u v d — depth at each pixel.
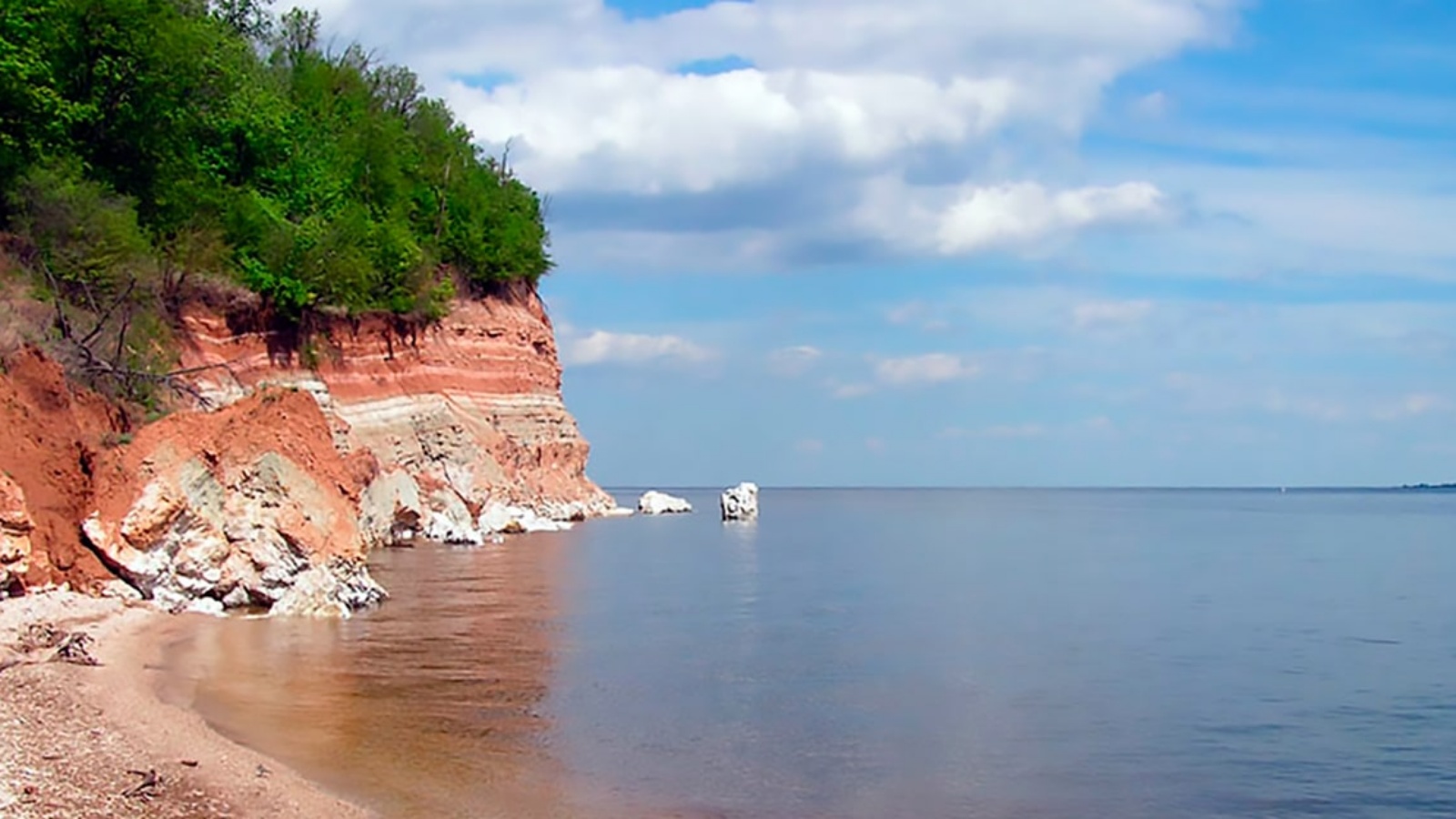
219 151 60.44
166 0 50.78
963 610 46.03
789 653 33.38
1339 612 47.34
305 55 79.31
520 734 22.28
